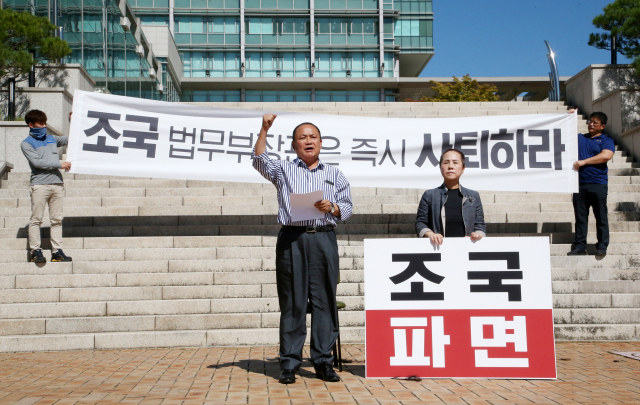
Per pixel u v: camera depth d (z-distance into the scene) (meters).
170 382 4.40
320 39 42.72
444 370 4.55
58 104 11.05
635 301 6.56
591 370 4.84
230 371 4.82
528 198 9.13
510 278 4.62
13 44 11.34
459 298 4.63
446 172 5.08
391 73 42.84
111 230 8.15
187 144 8.02
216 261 7.18
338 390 4.15
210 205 8.57
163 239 7.67
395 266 4.70
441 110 13.55
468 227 4.99
